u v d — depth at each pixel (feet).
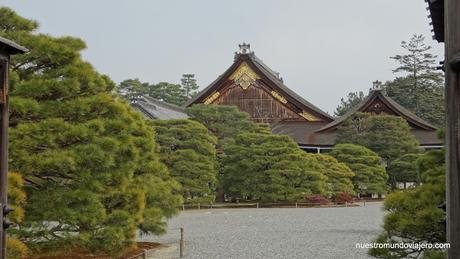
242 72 204.23
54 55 47.24
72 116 48.73
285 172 138.10
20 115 44.65
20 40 47.16
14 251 36.60
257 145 143.43
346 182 156.15
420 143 189.06
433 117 276.21
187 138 129.39
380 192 162.40
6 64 29.55
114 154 47.75
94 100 48.88
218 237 76.69
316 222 98.58
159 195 65.41
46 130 43.70
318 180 143.54
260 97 203.41
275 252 61.87
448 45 21.17
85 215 44.45
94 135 46.34
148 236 78.23
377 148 178.91
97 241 46.70
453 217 21.04
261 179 140.97
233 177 142.92
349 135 183.62
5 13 49.98
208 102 205.87
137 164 54.80
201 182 127.03
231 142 149.07
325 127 195.83
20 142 43.27
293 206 142.20
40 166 43.11
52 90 46.39
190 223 97.91
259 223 97.25
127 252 60.13
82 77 48.32
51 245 45.75
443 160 36.29
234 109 166.91
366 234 79.66
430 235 33.27
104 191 48.85
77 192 44.55
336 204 148.05
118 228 47.26
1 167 29.22
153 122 128.77
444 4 22.04
